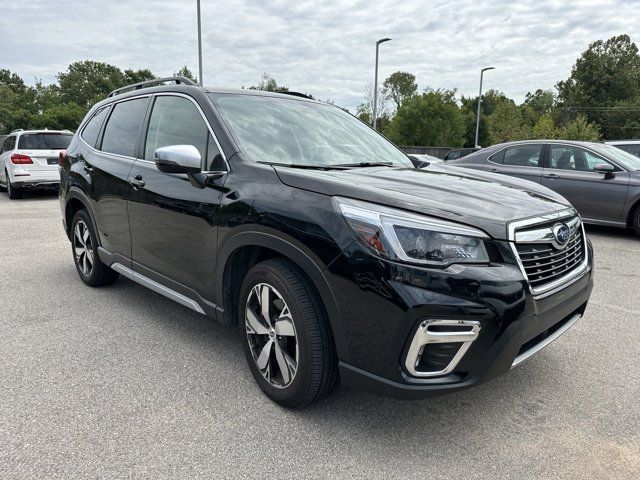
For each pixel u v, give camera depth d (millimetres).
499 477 2096
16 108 50281
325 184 2361
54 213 9344
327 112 3820
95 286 4543
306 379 2354
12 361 3072
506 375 3012
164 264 3271
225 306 2836
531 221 2295
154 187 3227
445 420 2518
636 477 2105
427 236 2055
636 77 62250
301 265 2289
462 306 1998
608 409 2637
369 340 2123
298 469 2127
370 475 2098
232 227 2611
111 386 2787
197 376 2918
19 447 2223
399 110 50438
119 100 4168
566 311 2490
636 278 5176
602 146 7770
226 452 2225
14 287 4574
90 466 2107
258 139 2990
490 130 46375
